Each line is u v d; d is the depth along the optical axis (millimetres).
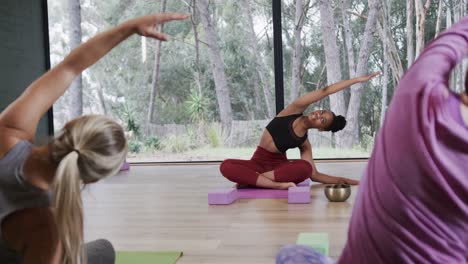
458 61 521
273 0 6859
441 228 500
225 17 7320
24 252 1138
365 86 6883
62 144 1096
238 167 4273
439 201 494
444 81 509
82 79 7707
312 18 6953
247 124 7367
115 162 1122
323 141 6996
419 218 502
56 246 1079
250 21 7254
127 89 7641
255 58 7277
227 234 2766
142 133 7633
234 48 7332
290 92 7094
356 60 6895
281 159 4430
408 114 505
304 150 4500
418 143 492
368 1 6801
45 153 1132
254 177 4219
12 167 1143
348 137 6938
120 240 2734
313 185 4500
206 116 7469
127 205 3854
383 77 6832
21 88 7105
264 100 7297
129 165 6824
